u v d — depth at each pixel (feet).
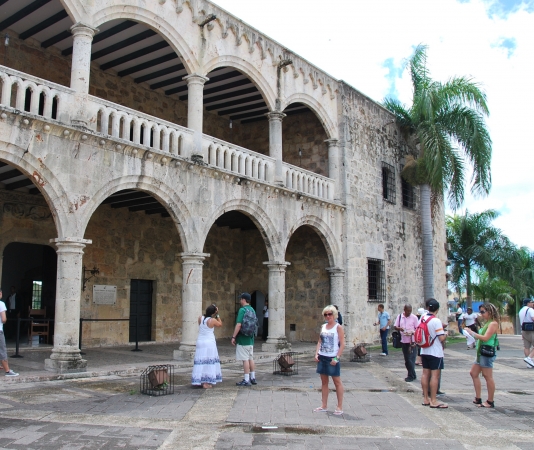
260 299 80.53
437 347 31.89
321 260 73.05
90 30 42.57
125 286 61.72
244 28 58.54
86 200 40.83
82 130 40.34
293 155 77.00
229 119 77.61
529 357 52.80
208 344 36.94
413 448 22.90
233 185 54.75
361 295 72.90
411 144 89.76
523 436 25.16
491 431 26.05
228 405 30.81
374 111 81.15
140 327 64.13
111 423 25.98
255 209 57.67
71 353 38.81
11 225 52.06
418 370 49.24
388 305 79.00
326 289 72.18
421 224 89.30
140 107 64.08
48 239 55.11
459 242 112.37
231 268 78.13
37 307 66.85
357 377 44.11
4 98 36.50
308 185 67.05
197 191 50.55
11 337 61.00
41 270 67.26
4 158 36.27
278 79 62.80
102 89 59.47
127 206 60.75
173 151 48.93
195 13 52.49
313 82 69.10
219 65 55.16
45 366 39.17
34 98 38.32
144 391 33.65
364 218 75.36
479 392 32.50
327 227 69.00
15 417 26.58
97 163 41.91
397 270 82.53
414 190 90.38
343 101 73.72
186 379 39.65
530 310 54.44
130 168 44.42
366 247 75.15
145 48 55.36
